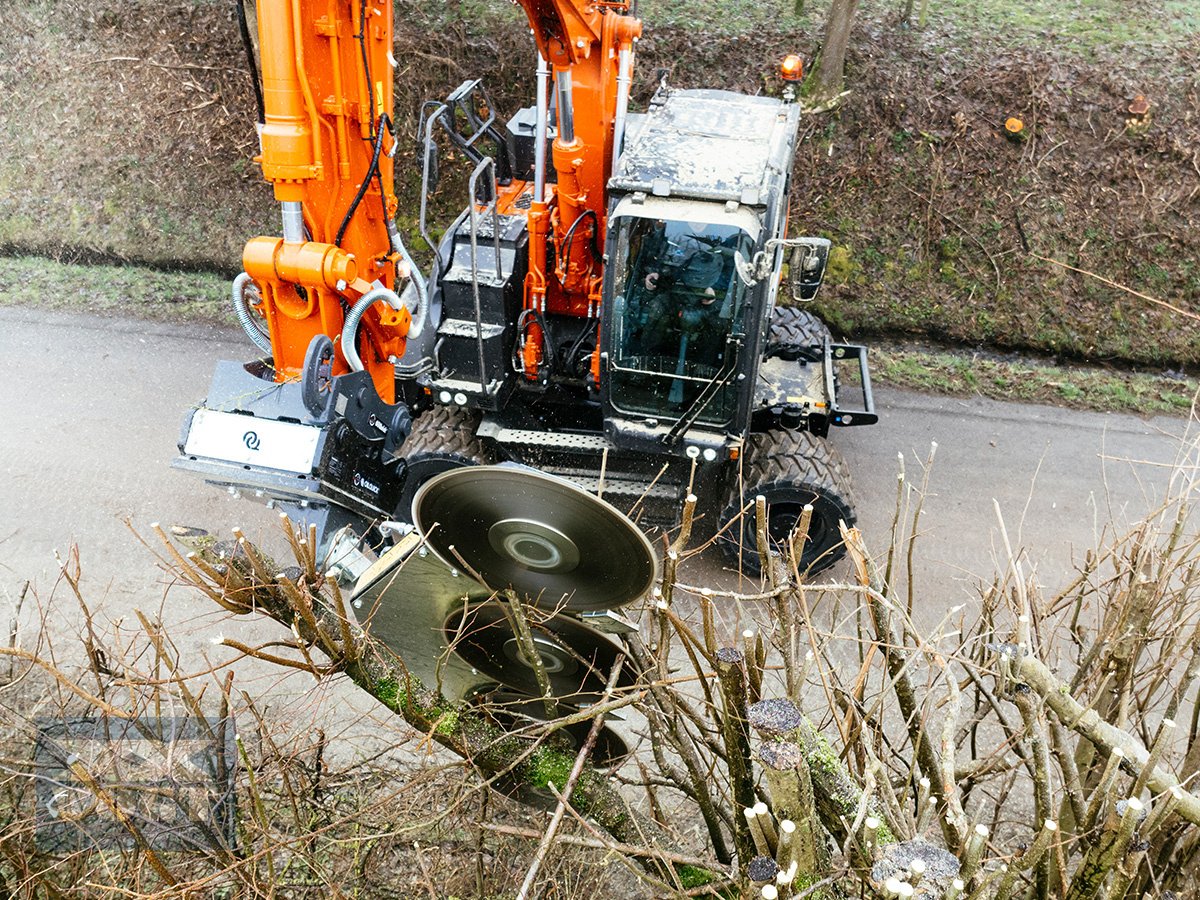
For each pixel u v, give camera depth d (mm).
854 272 8414
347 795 3582
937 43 8914
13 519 5930
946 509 6457
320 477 3867
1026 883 2502
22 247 8914
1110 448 7191
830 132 8609
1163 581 2875
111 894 2875
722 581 5688
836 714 2654
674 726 2850
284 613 2938
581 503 2695
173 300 8414
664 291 4996
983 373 8008
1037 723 2529
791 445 5570
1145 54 8828
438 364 5508
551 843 2689
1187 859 2695
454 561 3215
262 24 3697
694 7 9336
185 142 9062
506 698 3684
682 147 5047
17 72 9445
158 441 6703
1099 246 8375
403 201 8930
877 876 1970
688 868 3127
